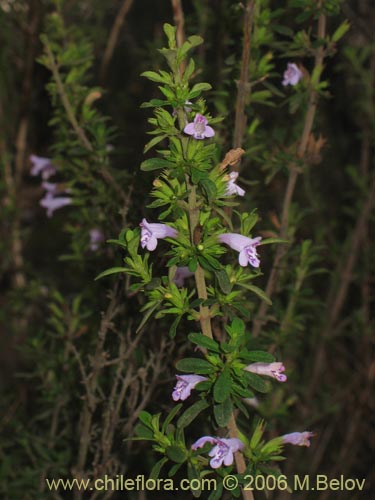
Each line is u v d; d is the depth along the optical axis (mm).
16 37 771
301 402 718
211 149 370
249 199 584
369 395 729
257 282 633
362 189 738
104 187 558
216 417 361
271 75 512
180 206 373
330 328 708
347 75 810
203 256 371
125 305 512
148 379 531
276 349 551
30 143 846
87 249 590
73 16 776
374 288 811
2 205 761
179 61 366
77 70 561
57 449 613
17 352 799
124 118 857
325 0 491
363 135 760
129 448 492
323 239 769
